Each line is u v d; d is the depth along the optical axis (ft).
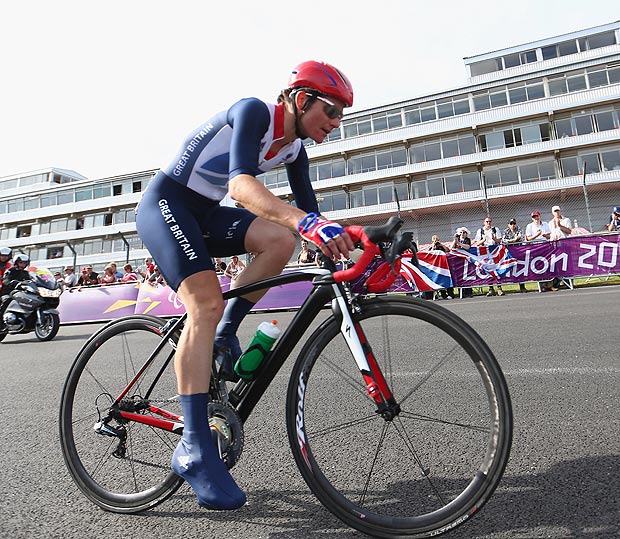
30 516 4.37
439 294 27.53
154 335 5.14
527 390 7.24
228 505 3.78
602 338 10.71
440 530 3.48
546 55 117.91
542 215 102.58
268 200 3.65
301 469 3.88
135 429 5.41
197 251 4.32
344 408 6.55
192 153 4.49
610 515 3.61
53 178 172.45
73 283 40.04
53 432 7.07
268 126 4.23
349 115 119.24
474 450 4.75
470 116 107.96
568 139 99.91
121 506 4.44
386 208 111.24
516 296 23.67
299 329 4.22
